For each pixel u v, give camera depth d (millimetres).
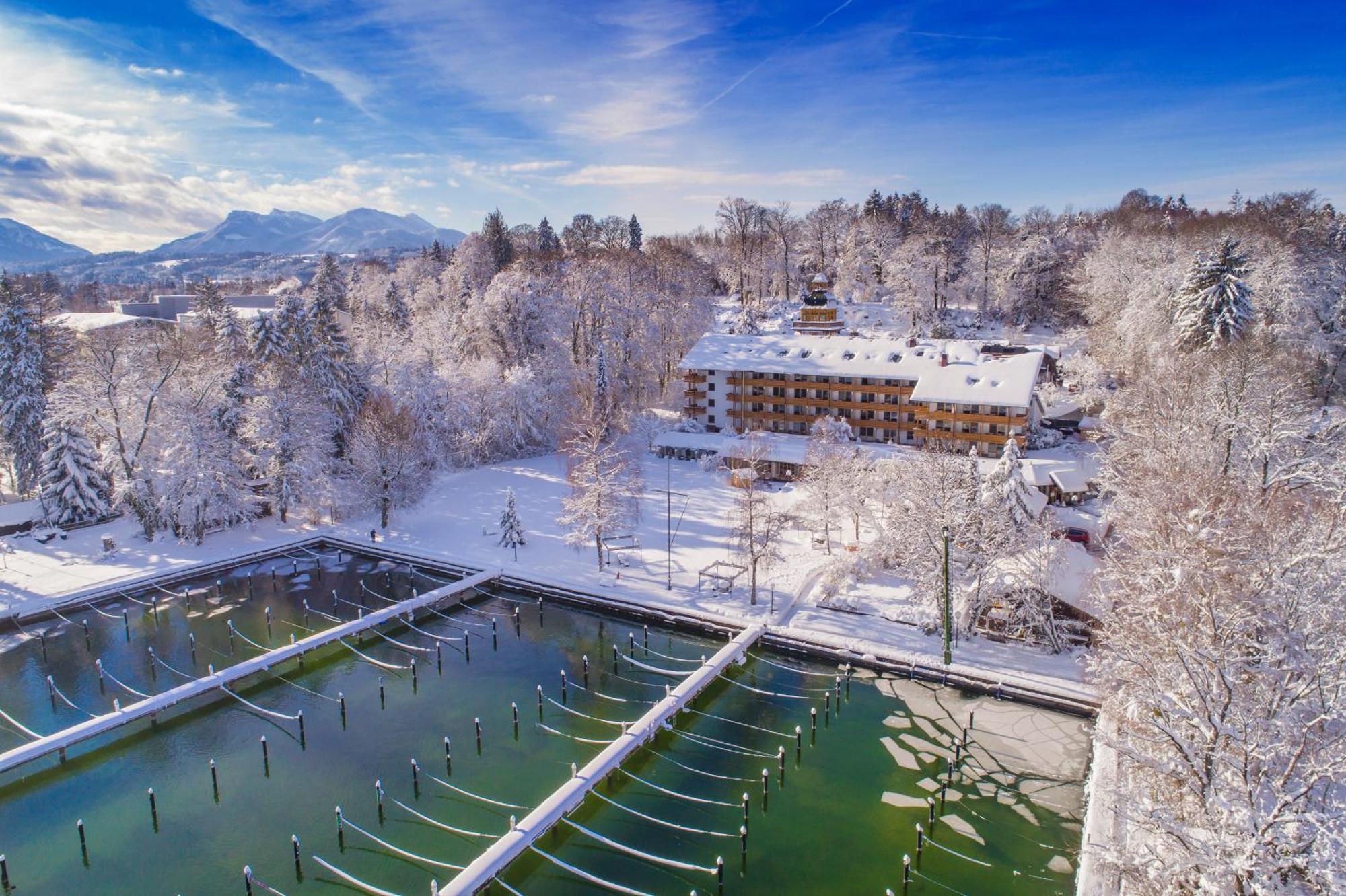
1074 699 45219
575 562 67062
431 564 68625
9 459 85938
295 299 85625
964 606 51719
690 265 142500
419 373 94500
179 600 64250
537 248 174750
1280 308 78375
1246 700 26188
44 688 51031
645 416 105375
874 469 70375
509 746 44281
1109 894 30719
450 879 34375
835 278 158250
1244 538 32438
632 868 35156
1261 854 22047
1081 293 117125
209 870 35281
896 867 35125
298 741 45094
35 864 35844
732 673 51219
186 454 72000
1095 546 63375
